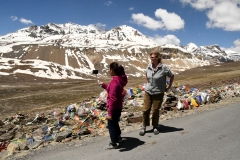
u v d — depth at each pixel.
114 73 5.24
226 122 7.45
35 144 6.20
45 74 151.88
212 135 6.16
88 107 12.80
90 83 123.00
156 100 6.31
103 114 10.83
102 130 7.55
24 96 70.56
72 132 7.01
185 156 4.84
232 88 19.28
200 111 9.62
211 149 5.18
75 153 5.39
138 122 8.27
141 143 5.77
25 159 5.29
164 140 5.89
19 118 14.70
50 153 5.54
